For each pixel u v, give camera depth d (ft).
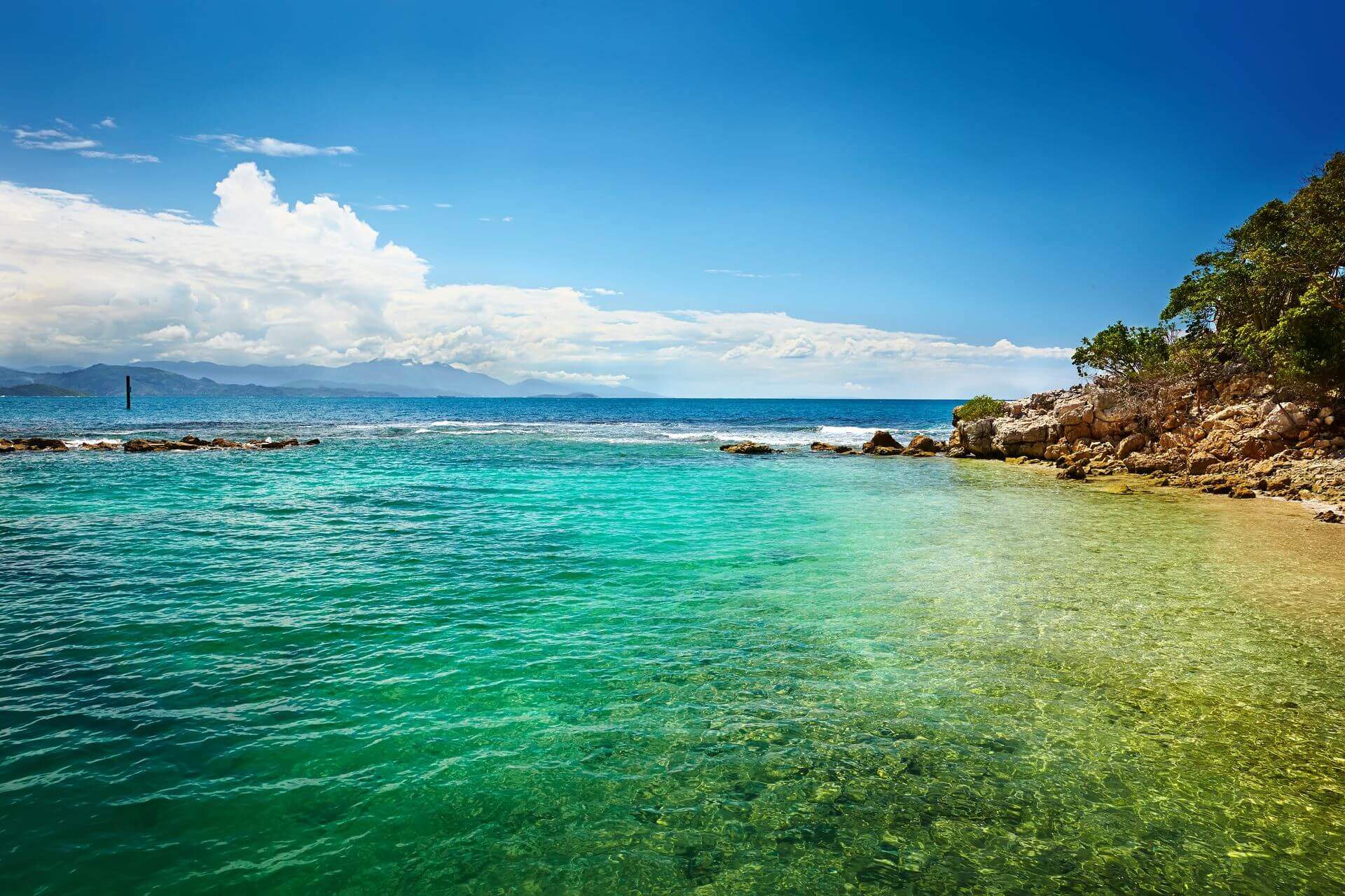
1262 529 63.52
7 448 129.29
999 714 25.32
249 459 120.06
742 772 21.29
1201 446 119.14
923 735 23.71
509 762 21.75
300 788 20.16
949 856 17.43
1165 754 22.53
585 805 19.54
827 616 36.50
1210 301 154.30
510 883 16.43
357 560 47.70
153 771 20.83
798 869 16.93
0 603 36.78
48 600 37.45
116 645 31.14
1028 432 143.13
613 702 26.11
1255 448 109.70
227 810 19.04
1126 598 40.34
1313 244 127.95
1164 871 16.88
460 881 16.47
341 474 98.84
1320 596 40.86
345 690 26.84
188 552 49.34
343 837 18.03
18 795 19.42
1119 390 145.89
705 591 41.09
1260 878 16.66
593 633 33.68
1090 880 16.57
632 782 20.70
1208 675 28.94
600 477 100.27
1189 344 160.15
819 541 55.93
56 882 16.10
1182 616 36.99
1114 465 117.91
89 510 66.23
